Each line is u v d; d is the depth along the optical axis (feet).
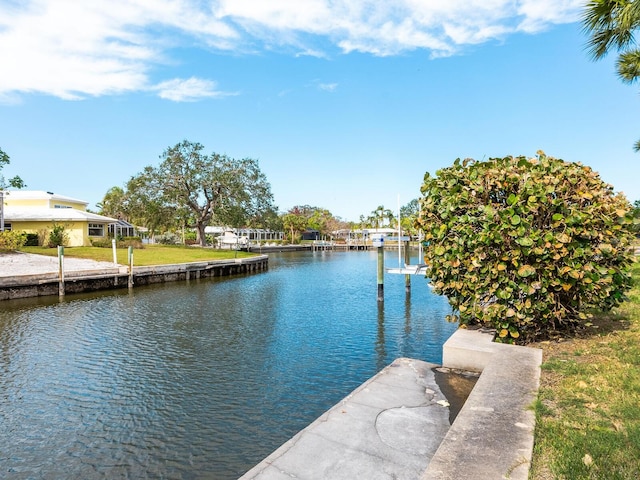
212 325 44.14
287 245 243.81
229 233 217.77
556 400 12.46
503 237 19.49
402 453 11.95
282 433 20.74
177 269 82.74
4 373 28.94
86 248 106.22
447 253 21.61
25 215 110.83
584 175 20.49
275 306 55.77
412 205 322.96
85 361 31.65
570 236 18.81
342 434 12.95
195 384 27.02
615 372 14.69
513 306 19.74
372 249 262.88
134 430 21.03
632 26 26.81
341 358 32.42
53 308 53.57
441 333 40.27
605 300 20.77
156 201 132.67
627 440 9.93
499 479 8.28
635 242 20.70
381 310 52.47
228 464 18.10
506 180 20.43
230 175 135.54
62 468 17.83
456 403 14.97
